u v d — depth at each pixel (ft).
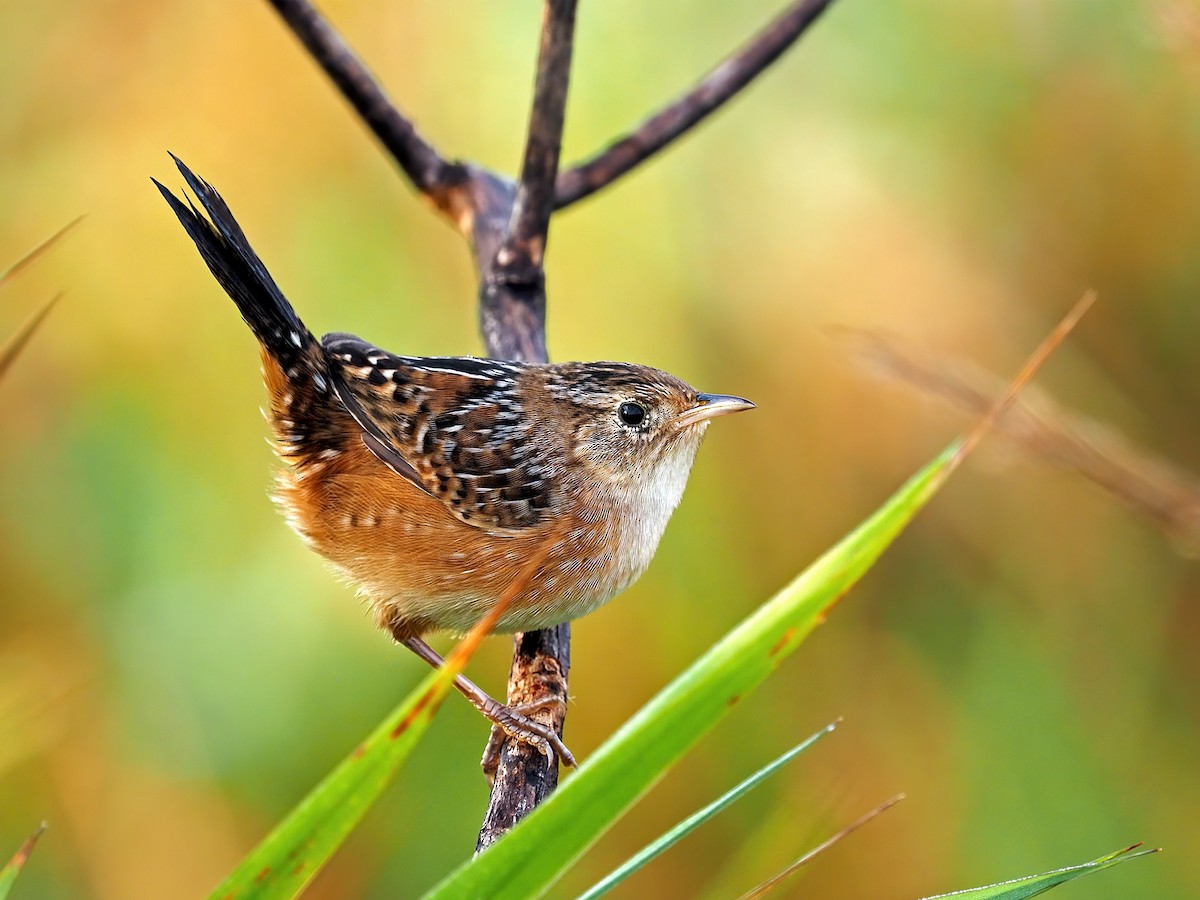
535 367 23.81
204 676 32.42
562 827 11.76
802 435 36.78
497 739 22.56
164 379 34.91
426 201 27.22
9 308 34.65
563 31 22.62
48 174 35.32
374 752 11.43
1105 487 24.79
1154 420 37.70
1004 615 36.37
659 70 36.65
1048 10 37.60
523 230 24.66
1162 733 34.76
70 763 31.42
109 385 34.81
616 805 11.75
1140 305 37.88
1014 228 38.01
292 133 35.42
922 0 37.76
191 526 33.88
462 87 36.58
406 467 22.59
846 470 36.73
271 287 21.91
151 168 35.45
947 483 36.73
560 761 20.77
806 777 34.53
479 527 22.70
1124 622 36.14
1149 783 33.88
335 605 32.78
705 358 36.76
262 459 34.40
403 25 36.42
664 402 23.76
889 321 37.14
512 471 22.70
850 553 11.80
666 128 26.37
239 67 35.29
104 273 35.09
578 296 36.11
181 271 35.24
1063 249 37.96
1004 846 33.22
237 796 32.24
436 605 23.36
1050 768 34.04
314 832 11.54
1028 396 25.53
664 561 35.73
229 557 33.71
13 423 34.17
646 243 36.42
